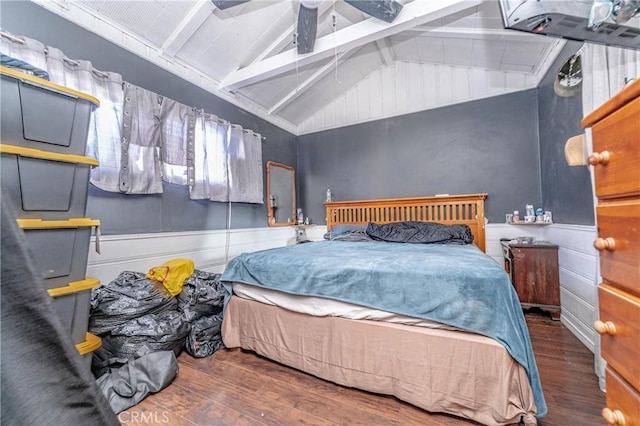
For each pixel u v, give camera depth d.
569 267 2.18
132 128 2.11
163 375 1.49
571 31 1.06
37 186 1.05
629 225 0.58
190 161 2.56
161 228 2.38
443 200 3.23
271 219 3.74
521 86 3.01
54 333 0.44
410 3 2.10
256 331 1.85
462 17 2.38
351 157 3.99
